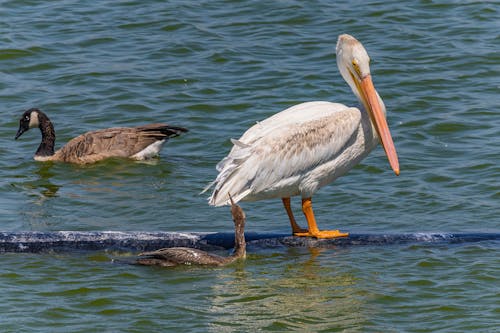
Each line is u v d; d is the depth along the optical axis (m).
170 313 11.33
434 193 15.88
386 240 13.58
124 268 12.82
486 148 17.69
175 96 20.64
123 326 10.95
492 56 22.08
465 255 13.17
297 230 13.83
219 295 11.91
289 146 13.27
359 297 11.83
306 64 22.08
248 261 13.09
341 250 13.45
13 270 12.66
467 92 20.50
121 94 20.78
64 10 25.20
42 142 18.48
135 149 18.30
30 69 22.00
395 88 20.75
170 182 16.95
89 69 21.91
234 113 19.86
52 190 16.64
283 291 12.04
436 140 18.23
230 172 13.17
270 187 13.35
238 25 24.22
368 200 15.71
